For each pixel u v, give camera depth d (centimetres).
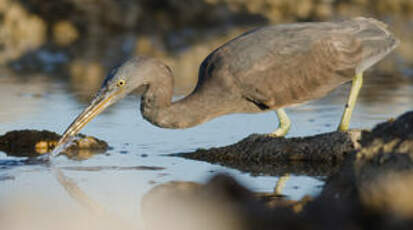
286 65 1272
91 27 3019
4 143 1382
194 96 1259
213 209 952
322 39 1291
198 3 3209
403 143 842
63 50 2702
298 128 1446
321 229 823
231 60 1259
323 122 1498
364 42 1316
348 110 1342
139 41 2839
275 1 3372
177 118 1244
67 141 1225
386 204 794
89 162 1248
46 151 1338
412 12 3362
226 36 2914
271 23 3181
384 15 3291
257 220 887
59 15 3061
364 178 824
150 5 3167
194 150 1321
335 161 1241
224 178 1121
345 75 1305
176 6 3169
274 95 1275
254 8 3319
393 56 2430
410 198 780
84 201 1009
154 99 1236
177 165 1220
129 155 1291
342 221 832
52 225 904
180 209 952
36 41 2855
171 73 1244
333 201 867
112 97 1229
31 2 3106
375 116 1530
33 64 2464
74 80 2136
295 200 976
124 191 1058
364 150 862
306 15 3312
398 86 1920
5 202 1003
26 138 1387
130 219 929
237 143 1301
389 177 800
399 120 912
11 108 1708
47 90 1964
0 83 2094
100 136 1434
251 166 1224
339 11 3384
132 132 1467
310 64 1281
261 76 1259
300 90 1286
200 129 1478
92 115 1228
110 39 2891
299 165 1223
